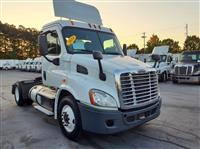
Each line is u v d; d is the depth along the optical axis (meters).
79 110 3.87
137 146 3.95
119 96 3.62
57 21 4.90
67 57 4.49
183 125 5.07
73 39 4.63
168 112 6.29
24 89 7.21
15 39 63.34
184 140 4.18
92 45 4.90
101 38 5.14
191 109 6.69
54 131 4.77
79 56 4.32
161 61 16.02
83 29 4.97
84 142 4.14
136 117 3.81
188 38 59.09
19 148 3.91
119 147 3.92
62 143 4.11
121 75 3.64
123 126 3.64
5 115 6.16
